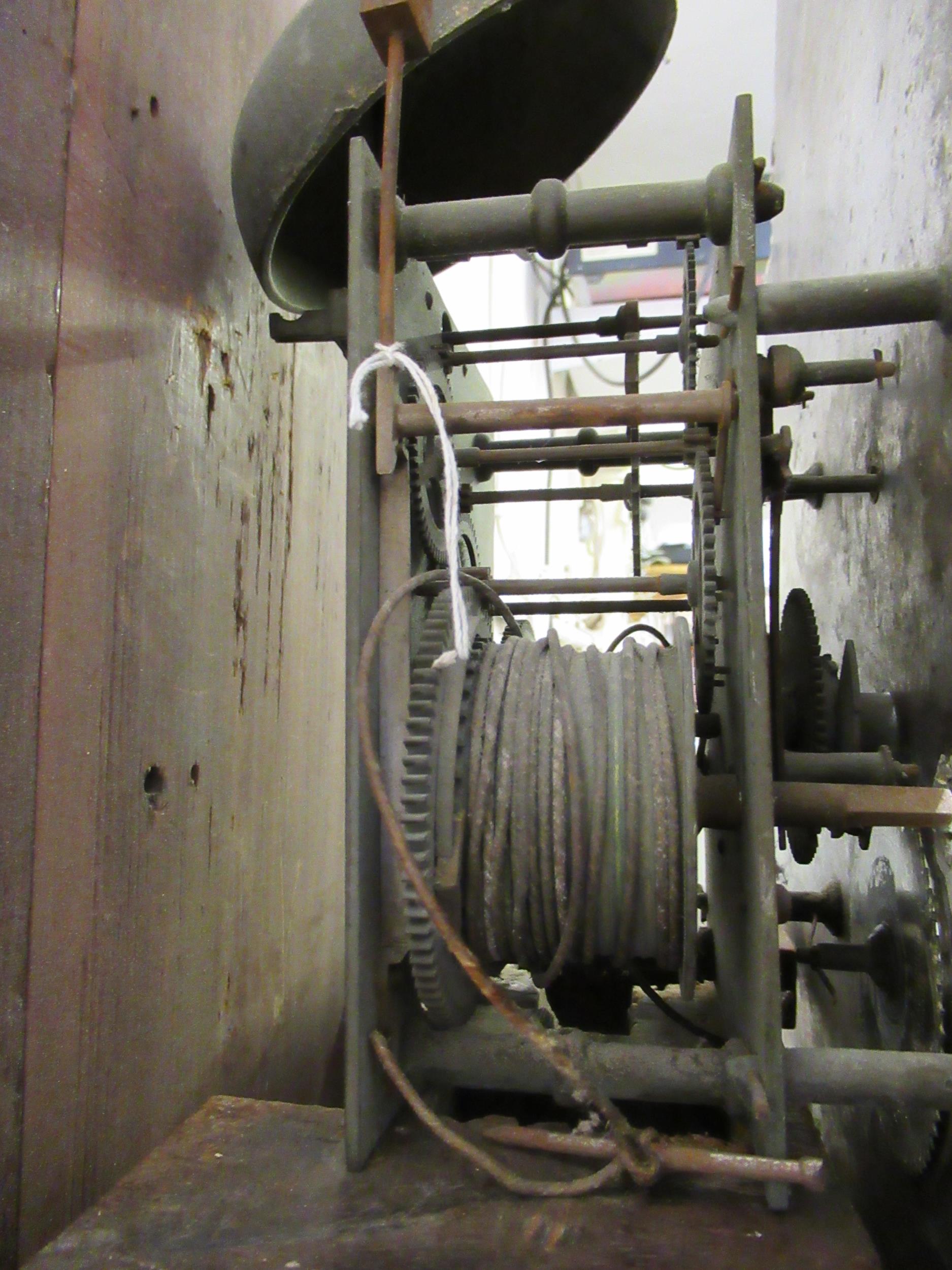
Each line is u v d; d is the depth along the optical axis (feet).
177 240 6.21
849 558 8.18
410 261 5.70
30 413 4.66
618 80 7.00
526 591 7.00
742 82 18.02
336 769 10.05
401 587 4.45
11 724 4.50
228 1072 6.94
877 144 7.05
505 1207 4.17
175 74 6.24
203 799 6.56
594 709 4.98
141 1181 4.44
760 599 4.34
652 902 4.73
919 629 6.19
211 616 6.71
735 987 5.48
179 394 6.21
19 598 4.55
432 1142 4.74
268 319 7.83
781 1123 4.10
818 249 9.07
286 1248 3.90
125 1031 5.44
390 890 4.84
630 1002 6.51
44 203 4.82
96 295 5.23
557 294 21.38
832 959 6.68
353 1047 4.47
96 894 5.15
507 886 4.82
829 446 8.94
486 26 6.33
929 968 5.68
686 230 5.16
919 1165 5.59
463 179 7.57
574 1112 5.96
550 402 4.78
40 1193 4.64
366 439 4.87
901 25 6.48
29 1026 4.58
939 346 5.76
